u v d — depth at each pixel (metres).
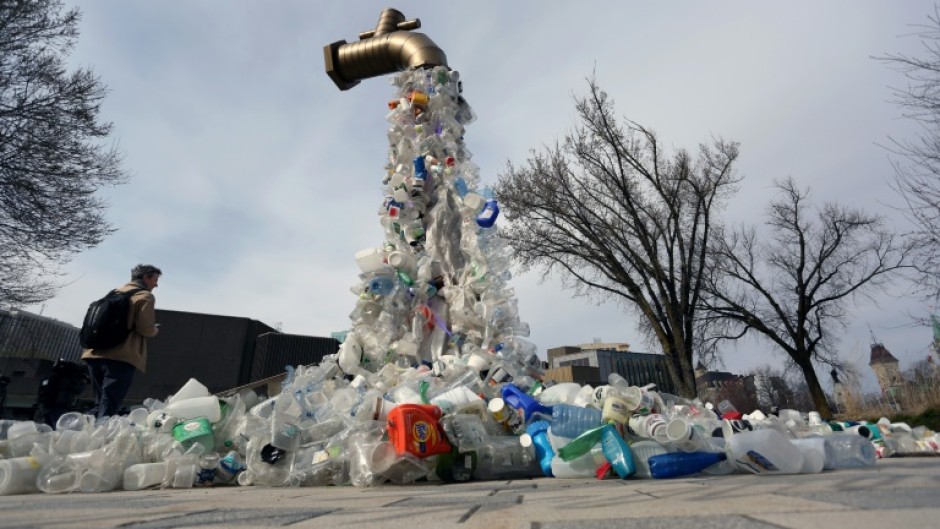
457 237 4.48
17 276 10.14
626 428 2.29
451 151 4.84
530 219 14.96
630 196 14.12
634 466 1.95
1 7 9.93
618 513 0.88
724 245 16.61
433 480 2.29
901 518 0.71
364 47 5.57
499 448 2.39
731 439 2.06
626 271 13.95
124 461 2.45
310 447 2.53
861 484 1.15
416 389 2.93
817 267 16.50
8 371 13.05
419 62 5.22
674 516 0.82
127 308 3.71
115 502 1.44
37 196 9.90
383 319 3.93
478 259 4.25
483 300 4.09
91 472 2.31
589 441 2.11
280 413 2.62
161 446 2.59
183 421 2.76
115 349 3.66
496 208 4.40
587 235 13.84
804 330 15.91
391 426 2.25
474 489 1.67
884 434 3.39
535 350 4.03
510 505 1.09
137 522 0.95
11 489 2.13
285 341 21.36
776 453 1.93
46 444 2.52
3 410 7.09
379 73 5.73
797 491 1.07
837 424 3.71
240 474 2.49
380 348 3.88
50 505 1.34
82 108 10.59
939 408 10.90
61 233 10.12
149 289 4.08
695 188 13.92
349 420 2.54
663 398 3.60
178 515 1.06
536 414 2.52
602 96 14.59
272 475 2.47
